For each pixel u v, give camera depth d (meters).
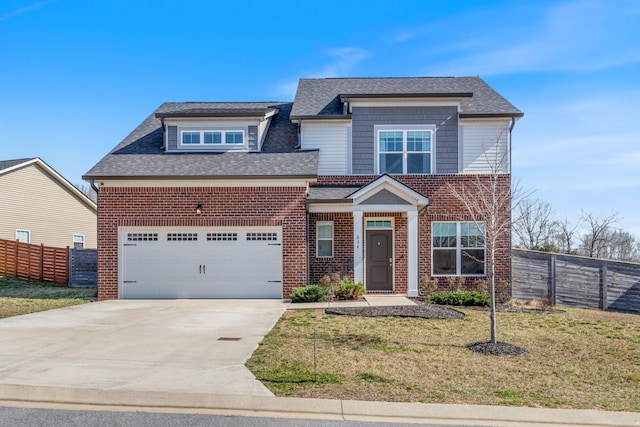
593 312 14.15
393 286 16.58
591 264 15.50
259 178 15.32
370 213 16.70
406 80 20.05
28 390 6.36
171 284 15.70
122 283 15.66
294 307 13.66
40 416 5.67
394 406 5.96
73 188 29.39
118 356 8.10
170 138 17.34
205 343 9.10
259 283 15.64
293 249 15.53
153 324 11.09
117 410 5.88
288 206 15.59
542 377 7.23
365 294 16.00
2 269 21.72
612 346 9.24
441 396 6.32
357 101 17.14
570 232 34.19
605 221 33.31
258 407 5.95
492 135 16.92
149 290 15.67
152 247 15.71
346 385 6.67
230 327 10.71
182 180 15.46
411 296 15.92
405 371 7.36
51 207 28.14
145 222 15.60
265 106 21.05
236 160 16.42
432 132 17.00
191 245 15.73
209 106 21.03
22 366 7.44
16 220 25.72
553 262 15.93
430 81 19.78
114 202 15.66
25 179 26.41
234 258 15.69
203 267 15.69
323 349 8.64
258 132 17.33
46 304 14.55
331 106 17.94
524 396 6.39
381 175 15.91
